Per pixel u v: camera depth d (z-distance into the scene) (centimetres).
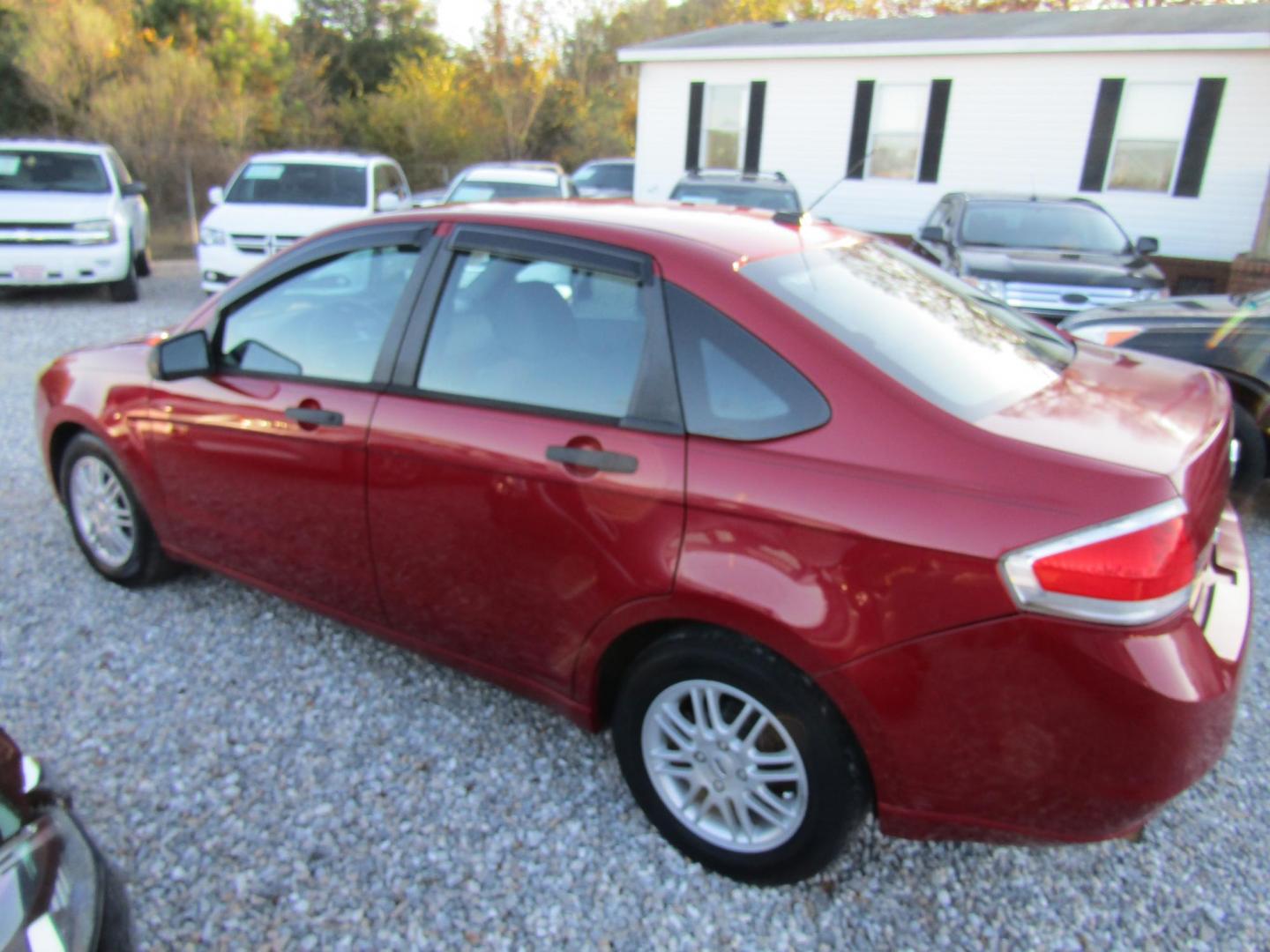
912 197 1586
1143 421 233
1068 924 244
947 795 216
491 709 326
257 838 264
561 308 264
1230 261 1409
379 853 260
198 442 337
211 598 394
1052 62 1434
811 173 1653
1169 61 1368
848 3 3447
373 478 289
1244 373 496
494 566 271
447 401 276
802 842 238
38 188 1127
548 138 3266
